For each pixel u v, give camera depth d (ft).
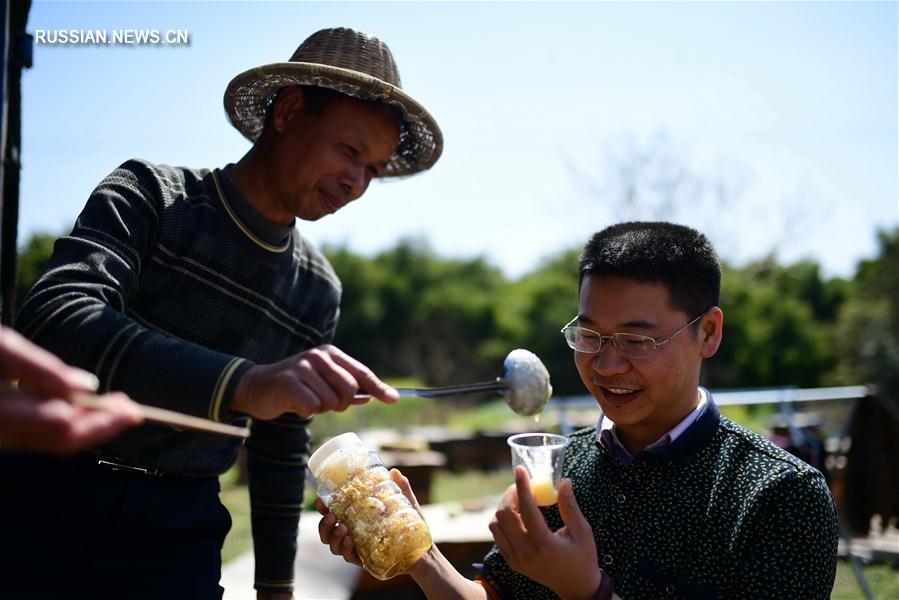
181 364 5.40
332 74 7.47
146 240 7.27
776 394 20.93
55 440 3.18
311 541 14.47
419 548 6.00
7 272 7.23
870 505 17.90
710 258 6.55
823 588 5.74
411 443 27.91
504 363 6.42
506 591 6.91
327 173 7.75
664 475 6.35
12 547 6.51
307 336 8.85
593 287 6.31
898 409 54.03
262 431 8.97
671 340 6.17
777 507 5.84
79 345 5.57
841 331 63.05
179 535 7.27
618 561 6.39
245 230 7.90
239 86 8.27
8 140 7.01
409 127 8.89
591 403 23.04
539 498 5.76
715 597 5.96
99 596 6.73
